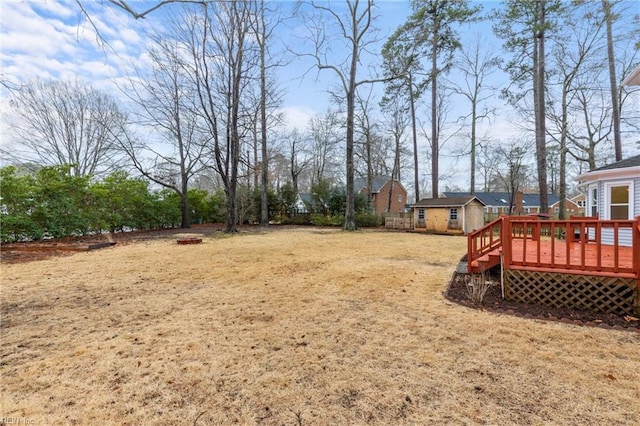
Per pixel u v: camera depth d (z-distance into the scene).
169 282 5.34
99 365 2.55
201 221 22.30
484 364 2.48
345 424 1.84
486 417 1.87
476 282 4.88
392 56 16.97
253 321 3.50
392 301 4.17
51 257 8.02
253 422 1.87
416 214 17.67
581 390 2.11
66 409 2.00
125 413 1.96
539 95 14.28
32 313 3.81
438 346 2.81
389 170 29.16
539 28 13.23
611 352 2.64
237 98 14.77
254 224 22.58
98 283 5.28
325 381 2.28
